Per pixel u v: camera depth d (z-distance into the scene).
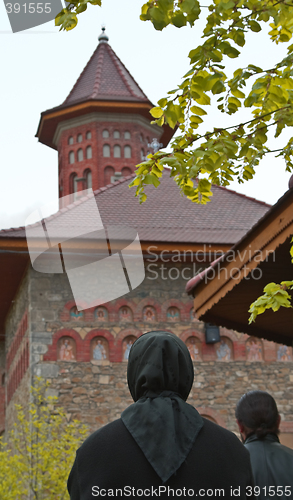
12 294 16.41
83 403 12.80
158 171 4.10
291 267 4.82
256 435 2.92
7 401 18.28
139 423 1.71
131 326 13.52
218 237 14.11
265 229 4.57
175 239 13.67
